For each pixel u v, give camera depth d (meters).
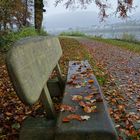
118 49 21.30
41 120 2.88
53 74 7.90
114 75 9.30
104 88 6.79
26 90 2.09
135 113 5.11
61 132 2.30
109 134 2.29
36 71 2.51
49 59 3.48
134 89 7.11
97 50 19.47
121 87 7.30
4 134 3.88
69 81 4.11
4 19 17.38
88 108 2.80
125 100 5.93
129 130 4.22
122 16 22.84
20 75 2.04
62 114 2.70
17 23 21.97
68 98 3.31
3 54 12.80
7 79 7.91
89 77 4.59
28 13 26.88
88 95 3.40
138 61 13.80
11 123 4.29
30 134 2.67
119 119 4.66
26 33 16.61
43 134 2.66
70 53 15.56
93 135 2.30
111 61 13.54
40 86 2.53
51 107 2.94
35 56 2.63
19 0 20.95
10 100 5.59
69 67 5.78
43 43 3.28
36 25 22.86
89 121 2.49
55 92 4.86
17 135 3.83
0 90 6.50
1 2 16.47
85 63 6.33
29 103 2.12
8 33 15.36
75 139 2.30
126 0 22.33
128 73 9.81
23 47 2.25
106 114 2.67
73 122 2.47
